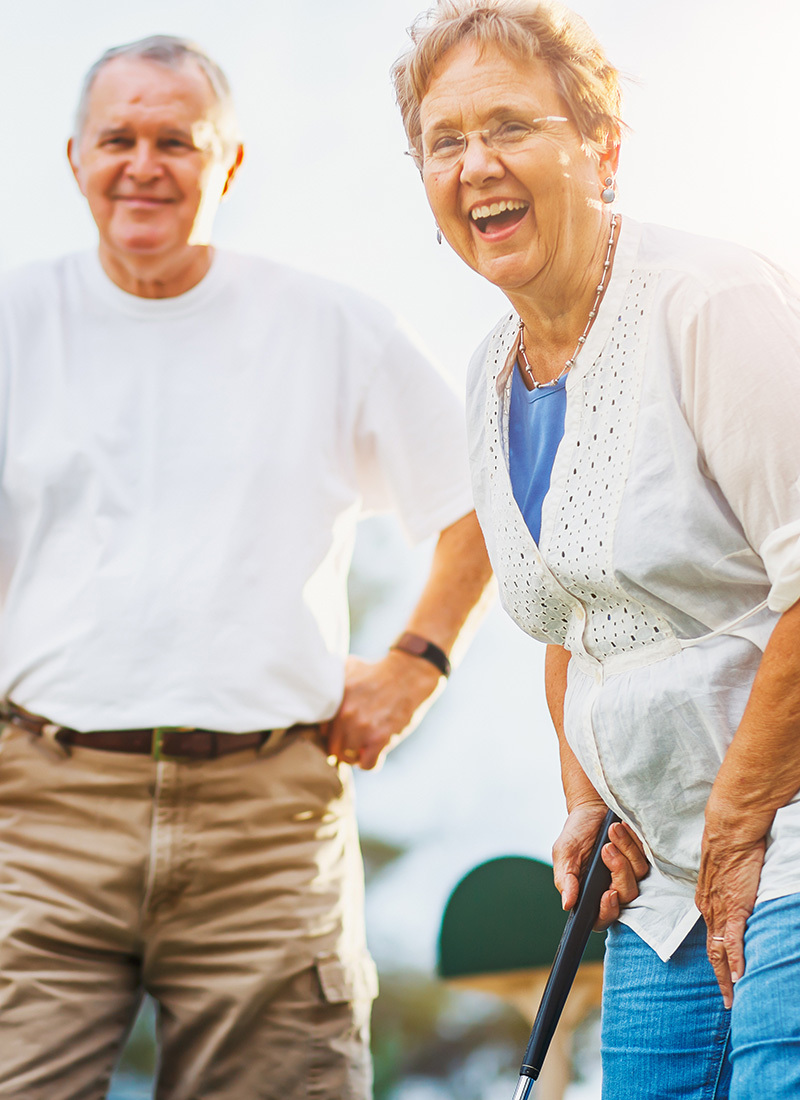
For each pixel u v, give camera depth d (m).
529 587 1.93
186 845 2.44
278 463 2.55
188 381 2.56
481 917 3.93
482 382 2.04
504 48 1.78
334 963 2.50
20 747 2.49
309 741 2.55
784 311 1.69
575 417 1.84
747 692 1.74
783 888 1.62
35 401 2.56
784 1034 1.57
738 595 1.75
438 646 2.72
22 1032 2.38
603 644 1.87
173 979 2.47
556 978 1.96
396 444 2.72
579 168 1.80
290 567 2.53
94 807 2.44
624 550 1.75
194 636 2.44
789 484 1.63
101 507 2.49
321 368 2.64
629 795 1.86
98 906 2.43
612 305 1.81
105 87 2.56
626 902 1.99
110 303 2.60
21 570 2.52
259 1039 2.44
